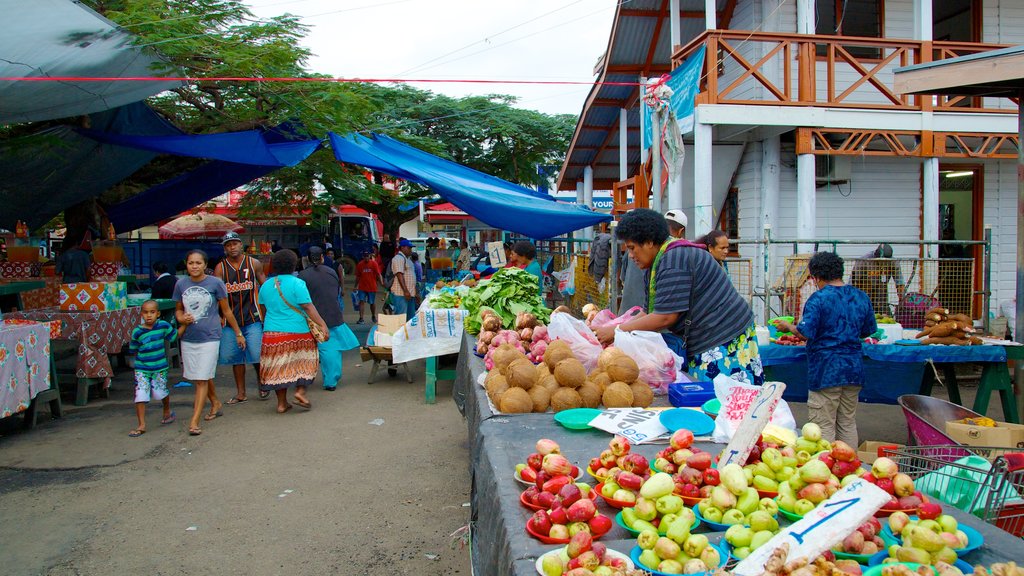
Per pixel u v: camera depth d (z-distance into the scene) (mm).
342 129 10289
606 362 3605
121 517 4602
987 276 8352
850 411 5074
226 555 4051
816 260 5059
